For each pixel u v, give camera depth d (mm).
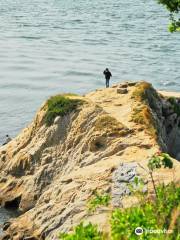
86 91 164750
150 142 73688
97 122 79188
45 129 85688
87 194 62562
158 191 26781
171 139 95688
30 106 144875
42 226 64062
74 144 79938
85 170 69438
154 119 84000
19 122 129375
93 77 183875
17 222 68000
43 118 87188
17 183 82750
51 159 81562
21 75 184500
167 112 96000
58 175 78750
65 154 80250
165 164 29812
